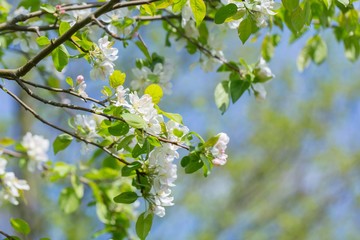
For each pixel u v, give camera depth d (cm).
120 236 457
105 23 367
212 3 379
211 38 397
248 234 1563
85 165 471
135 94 271
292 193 1647
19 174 936
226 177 1569
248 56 1349
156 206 276
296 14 291
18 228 339
